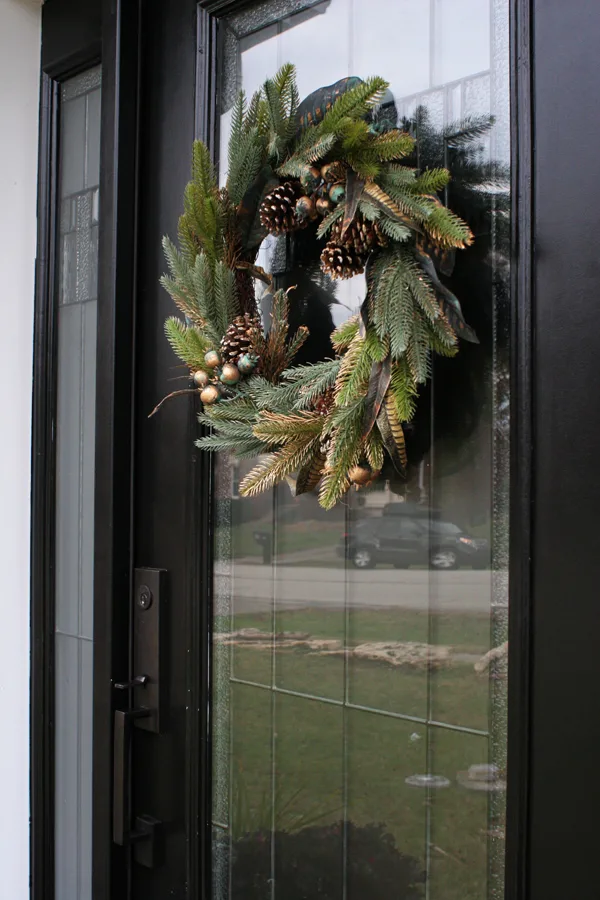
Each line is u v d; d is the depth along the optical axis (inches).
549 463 62.9
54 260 85.8
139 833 78.1
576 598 62.0
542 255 63.3
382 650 69.9
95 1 82.0
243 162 68.5
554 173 63.0
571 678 62.0
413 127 69.1
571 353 62.4
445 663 67.7
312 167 65.6
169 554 78.0
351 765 71.0
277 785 73.9
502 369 65.9
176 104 78.4
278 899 73.7
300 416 65.2
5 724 84.7
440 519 67.9
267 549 74.5
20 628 85.5
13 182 84.7
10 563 85.0
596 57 62.0
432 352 67.9
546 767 62.6
